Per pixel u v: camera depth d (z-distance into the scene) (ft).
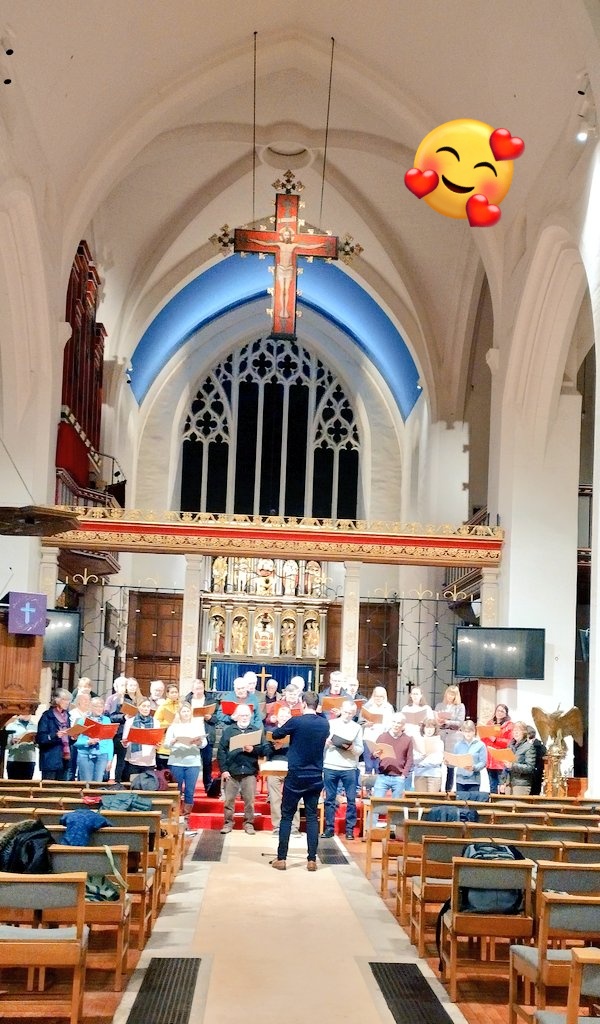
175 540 57.93
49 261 55.93
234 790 45.09
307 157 72.43
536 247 54.75
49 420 57.36
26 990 22.17
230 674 81.82
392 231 76.13
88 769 44.47
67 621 55.88
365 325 89.61
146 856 24.82
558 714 50.96
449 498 78.69
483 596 60.34
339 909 30.68
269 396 97.45
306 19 59.52
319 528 58.65
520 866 22.65
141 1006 21.18
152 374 91.97
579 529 68.28
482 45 51.93
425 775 44.39
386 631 85.76
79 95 52.60
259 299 93.91
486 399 80.84
